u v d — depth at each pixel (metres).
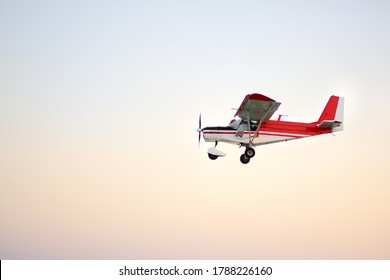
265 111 70.19
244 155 73.31
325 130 74.88
